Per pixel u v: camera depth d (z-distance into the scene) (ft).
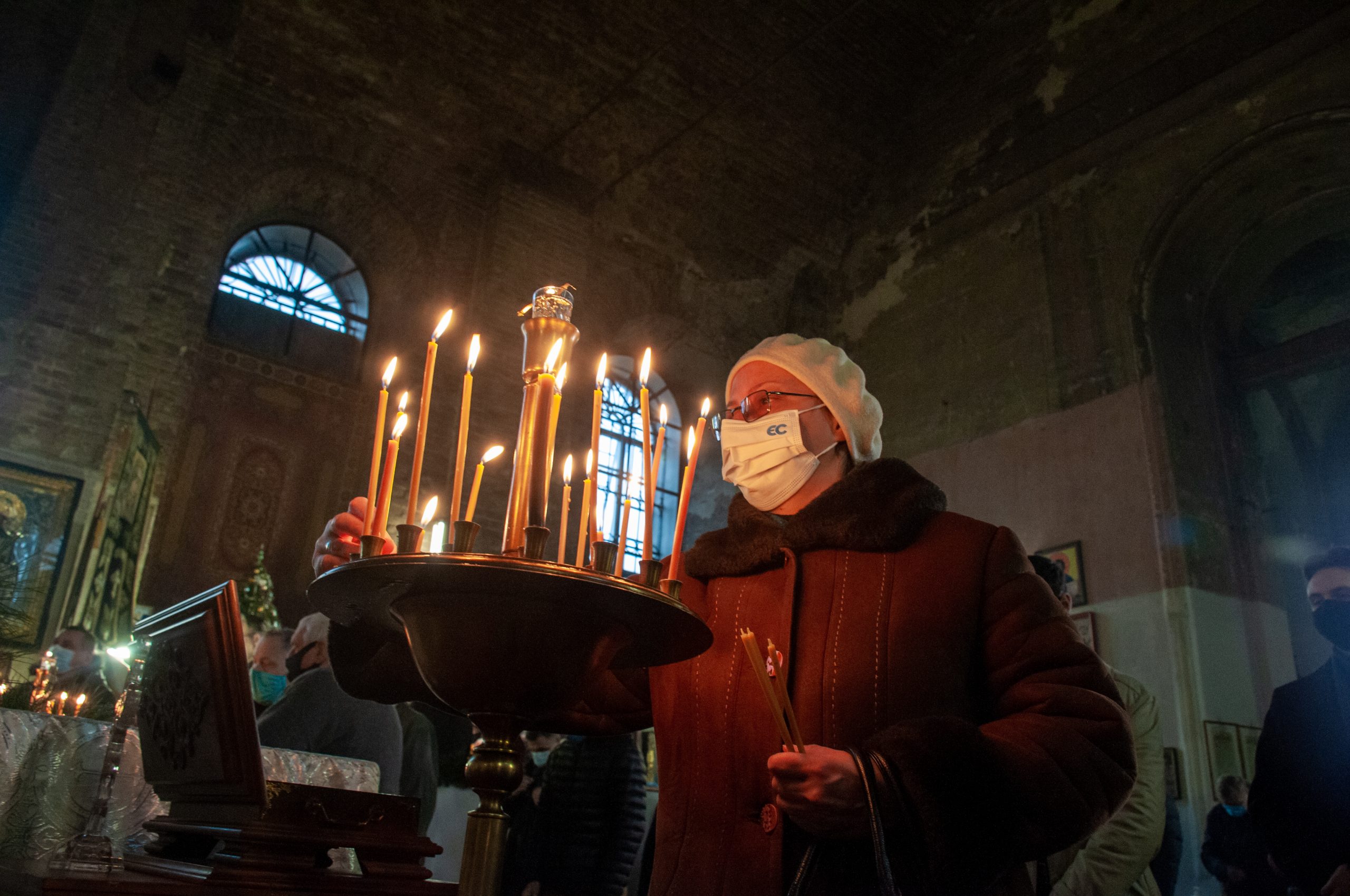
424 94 34.24
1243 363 30.48
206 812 4.45
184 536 28.99
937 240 37.86
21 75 27.96
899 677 3.98
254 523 30.32
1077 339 31.40
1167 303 30.12
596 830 10.93
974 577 4.18
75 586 24.47
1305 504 31.73
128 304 27.94
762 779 4.02
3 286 26.00
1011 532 4.39
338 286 34.91
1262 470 30.89
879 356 38.58
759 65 36.42
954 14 38.34
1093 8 34.65
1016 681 3.99
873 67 38.52
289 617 29.94
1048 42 35.83
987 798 3.24
